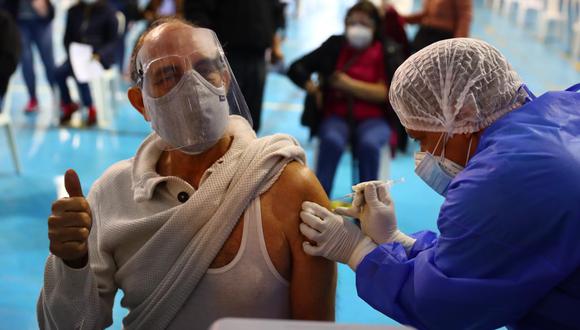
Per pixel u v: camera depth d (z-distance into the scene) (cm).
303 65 402
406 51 424
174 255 138
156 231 140
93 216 150
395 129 407
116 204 147
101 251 145
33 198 444
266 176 140
